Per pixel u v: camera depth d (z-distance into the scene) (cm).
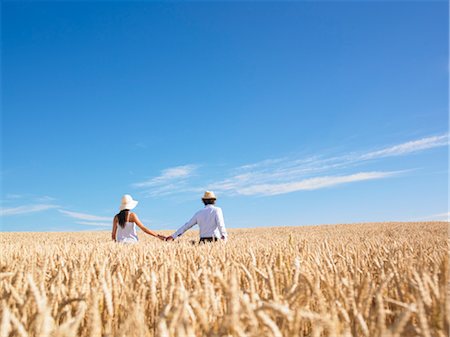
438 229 2606
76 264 376
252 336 153
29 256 466
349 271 340
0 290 256
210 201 917
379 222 4219
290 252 424
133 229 908
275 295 212
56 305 217
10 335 178
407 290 256
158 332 156
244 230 3606
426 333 157
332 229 3278
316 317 159
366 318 200
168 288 225
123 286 253
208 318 195
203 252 491
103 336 195
